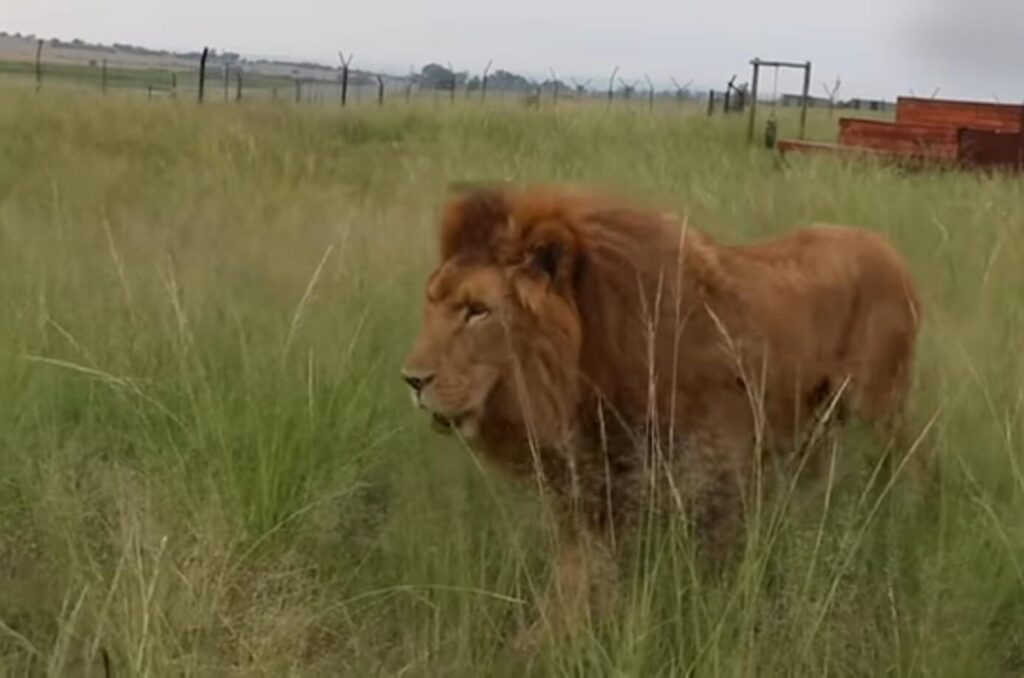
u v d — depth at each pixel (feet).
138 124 59.16
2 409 19.36
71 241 29.43
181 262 27.78
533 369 15.69
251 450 17.99
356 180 47.62
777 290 17.54
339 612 15.90
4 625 14.56
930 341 22.24
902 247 30.71
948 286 27.14
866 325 18.94
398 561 16.93
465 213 15.97
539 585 15.99
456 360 15.52
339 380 19.42
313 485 17.65
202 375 18.90
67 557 16.30
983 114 70.08
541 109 76.02
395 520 17.44
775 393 17.07
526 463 16.25
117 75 141.90
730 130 72.90
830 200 35.12
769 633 14.39
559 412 15.89
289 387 19.15
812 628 14.15
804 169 43.86
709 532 15.98
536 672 14.90
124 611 14.10
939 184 43.62
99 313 23.57
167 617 14.40
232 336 22.06
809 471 17.46
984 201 36.09
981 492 17.37
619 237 16.31
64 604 14.61
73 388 21.15
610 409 16.20
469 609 15.60
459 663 14.83
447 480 17.89
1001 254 29.78
